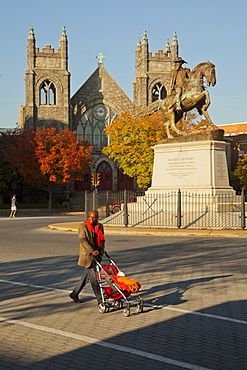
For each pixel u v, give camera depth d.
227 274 12.53
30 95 75.38
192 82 26.70
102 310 8.83
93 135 79.44
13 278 12.60
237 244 18.66
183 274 12.60
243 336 7.32
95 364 6.19
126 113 59.94
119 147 58.94
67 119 76.38
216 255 15.88
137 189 77.00
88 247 9.12
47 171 58.16
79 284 9.57
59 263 14.92
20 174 62.16
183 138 26.36
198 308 9.08
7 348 6.84
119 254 16.55
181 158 26.27
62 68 76.50
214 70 26.33
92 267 9.15
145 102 79.06
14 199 47.84
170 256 15.86
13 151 59.19
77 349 6.77
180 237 21.66
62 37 76.69
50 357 6.45
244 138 80.00
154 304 9.44
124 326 7.92
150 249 17.73
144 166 56.69
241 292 10.45
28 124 70.44
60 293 10.65
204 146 25.52
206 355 6.50
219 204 24.75
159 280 11.84
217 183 25.50
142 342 7.05
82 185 77.25
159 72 79.88
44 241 21.62
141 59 79.81
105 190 78.19
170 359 6.34
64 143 59.62
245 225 23.23
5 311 9.07
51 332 7.61
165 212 26.00
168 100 27.56
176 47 80.25
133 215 27.39
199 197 24.39
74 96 78.75
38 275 12.95
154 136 56.81
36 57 75.88
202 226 23.81
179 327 7.82
